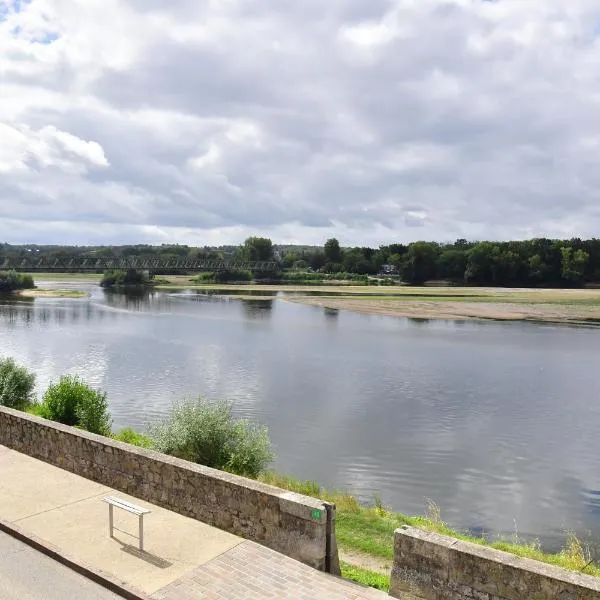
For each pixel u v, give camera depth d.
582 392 33.78
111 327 62.84
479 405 30.44
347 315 80.38
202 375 37.25
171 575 8.24
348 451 22.66
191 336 56.44
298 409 29.02
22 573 8.34
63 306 88.50
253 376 37.25
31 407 23.69
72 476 12.22
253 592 7.84
